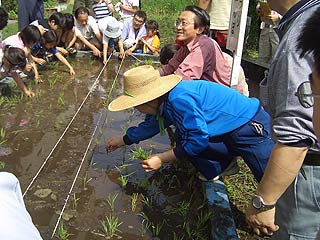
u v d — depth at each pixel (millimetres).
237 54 3727
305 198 2074
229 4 6238
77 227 3068
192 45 4008
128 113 5285
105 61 7500
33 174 3734
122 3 9352
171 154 3139
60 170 3830
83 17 7832
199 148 3020
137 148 4324
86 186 3590
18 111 5176
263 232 2131
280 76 1860
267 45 6852
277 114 1899
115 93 6039
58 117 5051
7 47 5523
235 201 3557
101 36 7883
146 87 2977
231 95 3127
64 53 7621
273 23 3754
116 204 3361
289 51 1809
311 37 1344
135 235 3008
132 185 3639
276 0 1927
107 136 4586
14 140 4387
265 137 3102
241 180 3908
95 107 5445
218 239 2844
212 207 3191
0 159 3980
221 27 6320
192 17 3906
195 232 3061
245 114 3096
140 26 8211
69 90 6082
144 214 3250
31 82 6285
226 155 3322
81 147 4285
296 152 1846
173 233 3061
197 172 3758
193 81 3141
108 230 3047
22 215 1133
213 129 3094
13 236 1042
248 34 8188
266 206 1990
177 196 3529
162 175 3836
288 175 1882
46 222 3105
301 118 1805
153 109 3145
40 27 6754
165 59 5074
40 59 6836
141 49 8305
